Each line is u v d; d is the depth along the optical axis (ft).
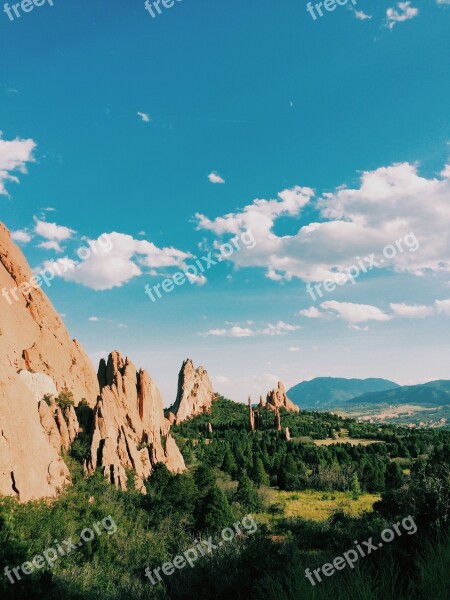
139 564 112.06
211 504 180.34
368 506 251.39
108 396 271.49
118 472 219.00
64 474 179.32
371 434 637.30
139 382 366.22
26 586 56.59
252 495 253.03
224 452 438.81
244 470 353.92
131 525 160.56
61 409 261.03
